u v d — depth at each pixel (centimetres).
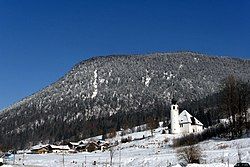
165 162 9756
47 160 14200
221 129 14150
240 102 12938
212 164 7738
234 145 10956
